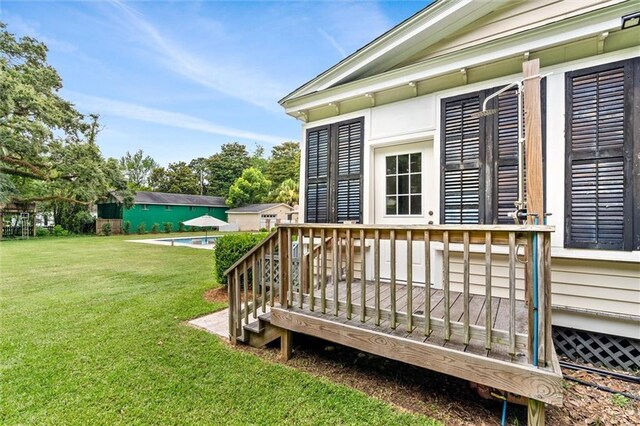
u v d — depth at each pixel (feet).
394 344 7.00
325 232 8.43
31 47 53.47
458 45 11.59
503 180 10.14
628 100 8.41
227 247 16.98
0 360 8.98
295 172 112.57
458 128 11.05
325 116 14.75
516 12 10.48
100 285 18.49
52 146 52.26
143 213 77.82
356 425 6.20
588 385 7.90
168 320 12.43
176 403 6.98
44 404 6.94
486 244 6.03
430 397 7.21
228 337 10.77
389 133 12.70
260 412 6.64
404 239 7.10
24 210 59.06
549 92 9.43
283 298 9.25
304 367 8.71
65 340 10.40
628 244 8.30
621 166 8.45
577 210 8.95
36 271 23.04
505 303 9.22
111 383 7.79
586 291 8.96
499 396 6.42
